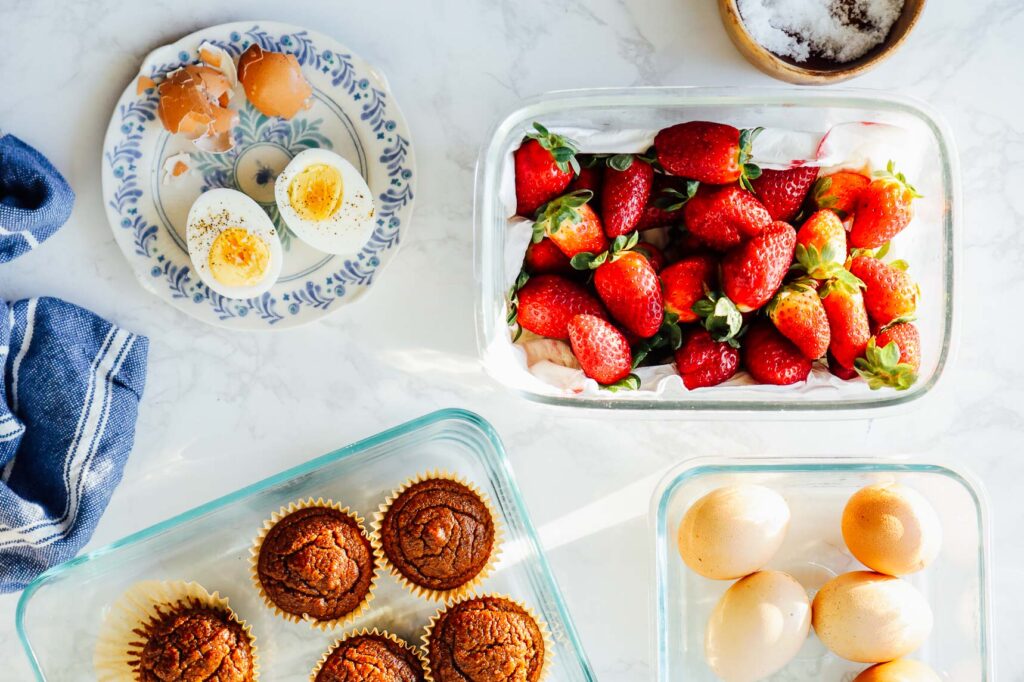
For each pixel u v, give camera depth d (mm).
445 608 1336
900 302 1224
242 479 1389
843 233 1240
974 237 1389
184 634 1271
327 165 1305
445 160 1373
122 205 1325
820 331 1205
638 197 1238
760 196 1265
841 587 1208
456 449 1373
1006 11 1348
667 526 1293
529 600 1357
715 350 1242
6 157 1268
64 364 1308
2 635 1386
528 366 1283
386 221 1342
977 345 1394
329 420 1388
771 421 1378
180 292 1346
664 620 1259
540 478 1390
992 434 1393
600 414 1238
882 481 1290
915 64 1358
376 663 1296
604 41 1353
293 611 1289
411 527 1291
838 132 1232
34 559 1311
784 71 1241
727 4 1240
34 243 1302
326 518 1296
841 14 1245
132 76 1346
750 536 1175
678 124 1226
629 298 1216
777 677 1315
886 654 1194
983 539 1271
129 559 1341
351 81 1315
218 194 1306
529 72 1358
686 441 1391
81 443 1306
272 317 1350
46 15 1337
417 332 1385
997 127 1367
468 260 1382
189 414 1385
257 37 1302
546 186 1240
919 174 1268
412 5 1347
